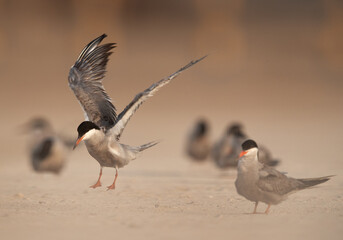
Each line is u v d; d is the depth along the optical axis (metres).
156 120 30.67
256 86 44.34
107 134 9.48
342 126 27.12
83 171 15.40
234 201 10.01
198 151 17.00
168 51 61.97
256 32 69.50
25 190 11.55
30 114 31.77
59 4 76.19
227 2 72.06
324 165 15.20
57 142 14.79
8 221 8.18
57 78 45.84
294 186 8.62
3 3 74.38
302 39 64.50
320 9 77.06
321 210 9.02
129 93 40.91
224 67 51.84
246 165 8.52
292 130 25.47
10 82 43.75
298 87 43.94
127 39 69.44
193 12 85.56
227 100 38.78
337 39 60.81
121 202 9.98
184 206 9.52
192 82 45.72
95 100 9.91
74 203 9.84
